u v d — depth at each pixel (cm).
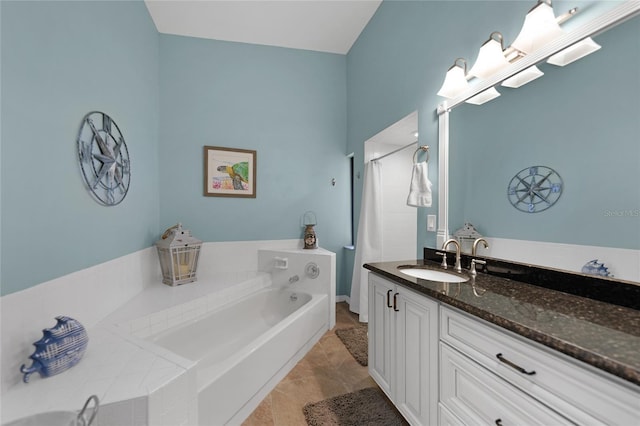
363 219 292
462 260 167
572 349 67
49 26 121
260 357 164
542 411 75
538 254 123
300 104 330
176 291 228
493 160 146
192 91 291
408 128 251
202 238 294
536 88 123
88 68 150
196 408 117
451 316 109
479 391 95
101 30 165
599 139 100
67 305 131
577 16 108
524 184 130
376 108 273
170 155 282
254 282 271
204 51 295
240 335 242
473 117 159
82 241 143
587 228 104
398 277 141
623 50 93
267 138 317
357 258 301
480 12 154
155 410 100
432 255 188
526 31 117
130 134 205
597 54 100
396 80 238
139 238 221
